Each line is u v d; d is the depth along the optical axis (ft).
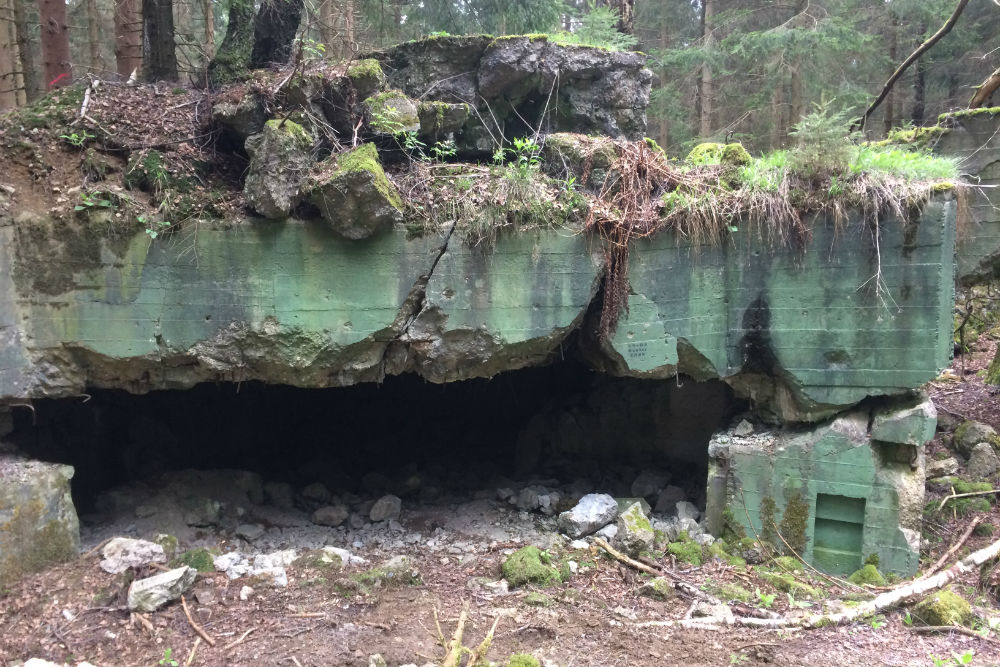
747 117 38.50
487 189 13.19
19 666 9.59
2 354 12.29
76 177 12.47
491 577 12.87
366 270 12.74
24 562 11.60
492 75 15.42
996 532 14.48
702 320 13.76
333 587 11.98
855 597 12.07
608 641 10.63
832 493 13.41
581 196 13.46
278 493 16.99
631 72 16.74
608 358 14.32
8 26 24.64
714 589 12.21
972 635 10.75
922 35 39.88
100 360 12.73
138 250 12.37
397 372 13.88
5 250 12.12
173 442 18.75
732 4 40.83
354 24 24.76
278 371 13.12
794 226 13.09
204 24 28.63
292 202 12.09
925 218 12.34
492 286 13.15
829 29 31.96
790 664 10.07
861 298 12.89
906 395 13.17
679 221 13.41
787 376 13.57
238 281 12.57
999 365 22.38
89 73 14.52
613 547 13.79
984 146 19.57
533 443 20.52
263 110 12.73
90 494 15.93
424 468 20.62
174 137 13.29
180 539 14.14
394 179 13.17
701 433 18.40
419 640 10.52
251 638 10.41
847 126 13.04
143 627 10.55
